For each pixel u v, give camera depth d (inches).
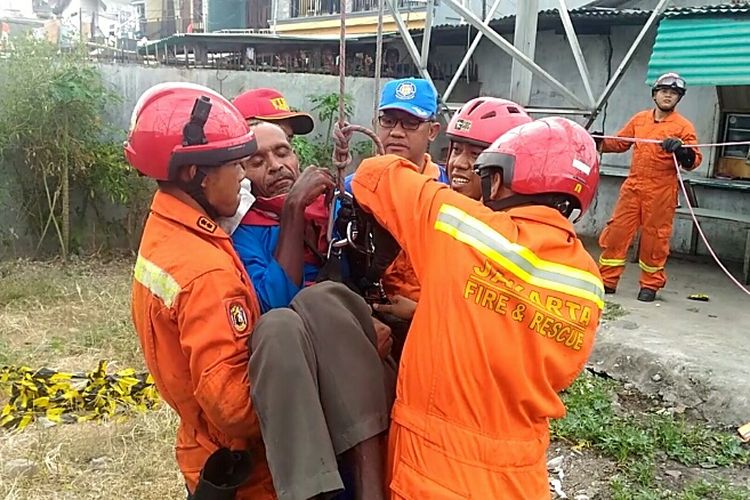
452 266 66.5
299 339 65.4
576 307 67.9
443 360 65.5
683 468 168.4
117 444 174.4
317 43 410.6
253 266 76.6
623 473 165.9
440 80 402.9
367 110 371.9
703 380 197.9
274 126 88.6
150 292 71.4
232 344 67.4
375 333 71.7
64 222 320.8
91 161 318.3
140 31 728.3
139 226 338.6
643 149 262.5
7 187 318.0
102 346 235.3
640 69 349.4
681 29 283.3
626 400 201.5
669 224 264.5
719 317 251.8
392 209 71.8
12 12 674.2
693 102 337.7
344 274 82.9
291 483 62.3
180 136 69.1
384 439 70.9
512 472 65.9
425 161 120.6
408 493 65.7
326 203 80.3
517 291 65.9
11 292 277.0
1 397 195.0
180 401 74.2
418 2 450.6
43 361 221.9
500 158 70.7
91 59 328.5
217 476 72.9
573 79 373.1
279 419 63.4
